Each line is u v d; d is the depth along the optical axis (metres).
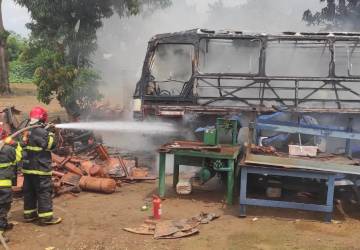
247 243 5.41
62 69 13.18
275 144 7.90
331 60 9.09
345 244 5.41
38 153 5.89
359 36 9.08
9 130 8.77
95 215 6.41
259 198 7.04
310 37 9.08
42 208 5.95
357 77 9.07
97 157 9.38
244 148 7.63
